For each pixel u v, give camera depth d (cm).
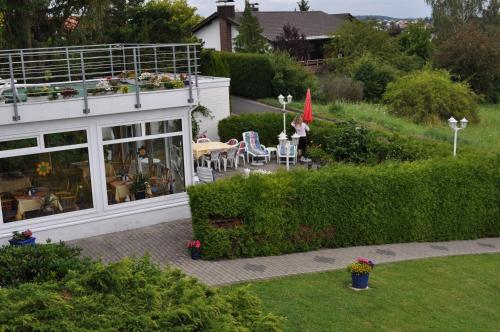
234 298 682
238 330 599
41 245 900
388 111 3412
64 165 1395
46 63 2767
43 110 1328
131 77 1677
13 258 849
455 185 1516
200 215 1284
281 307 1010
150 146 1509
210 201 1280
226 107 2444
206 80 2409
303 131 2231
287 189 1334
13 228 1338
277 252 1352
